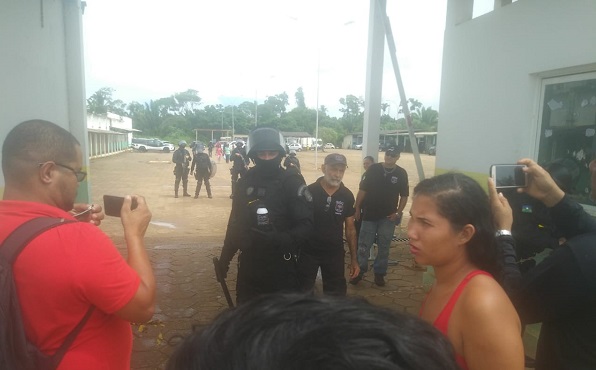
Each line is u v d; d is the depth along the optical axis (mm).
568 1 3471
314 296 577
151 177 23188
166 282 5602
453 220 1374
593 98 3430
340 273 3988
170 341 3893
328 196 3885
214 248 7438
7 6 4930
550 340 1659
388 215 5441
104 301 1380
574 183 3273
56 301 1333
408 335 518
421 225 1421
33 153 1517
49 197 1559
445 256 1406
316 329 494
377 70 7582
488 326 1223
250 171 3158
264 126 3197
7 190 1561
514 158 4133
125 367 1617
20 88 5273
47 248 1335
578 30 3391
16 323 1291
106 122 50531
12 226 1389
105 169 28453
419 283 5703
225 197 15219
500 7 4320
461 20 5008
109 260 1405
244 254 3111
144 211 1763
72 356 1372
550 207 1750
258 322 525
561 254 1513
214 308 4742
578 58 3396
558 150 3791
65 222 1422
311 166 34594
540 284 1545
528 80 3951
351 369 454
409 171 29344
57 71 6855
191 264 6430
